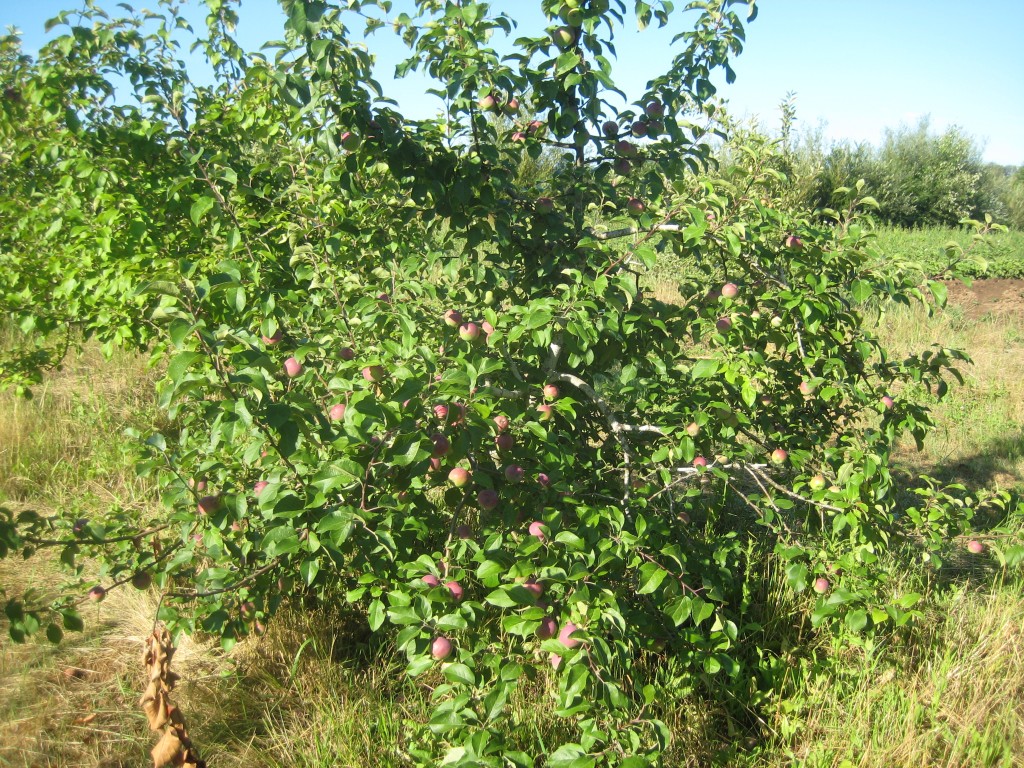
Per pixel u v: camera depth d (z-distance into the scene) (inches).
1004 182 952.9
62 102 149.4
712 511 145.8
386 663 121.3
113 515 116.3
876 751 101.5
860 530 111.8
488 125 126.2
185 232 163.8
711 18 128.7
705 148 137.3
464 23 117.8
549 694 107.2
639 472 132.0
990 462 217.8
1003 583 146.7
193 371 83.6
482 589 123.3
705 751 105.5
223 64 167.8
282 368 105.7
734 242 111.5
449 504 111.3
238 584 101.7
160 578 108.7
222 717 110.7
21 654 122.0
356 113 119.1
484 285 131.7
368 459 96.3
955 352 128.8
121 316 173.8
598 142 134.8
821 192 578.9
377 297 122.8
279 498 90.5
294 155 146.9
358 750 102.7
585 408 141.2
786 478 142.9
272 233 156.7
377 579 98.3
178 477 101.7
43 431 202.5
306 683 117.1
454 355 109.6
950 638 125.6
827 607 107.3
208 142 153.5
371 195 135.9
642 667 116.3
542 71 125.1
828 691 114.3
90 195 161.8
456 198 124.0
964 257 128.4
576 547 94.0
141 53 151.1
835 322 127.9
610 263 118.0
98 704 113.3
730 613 122.3
